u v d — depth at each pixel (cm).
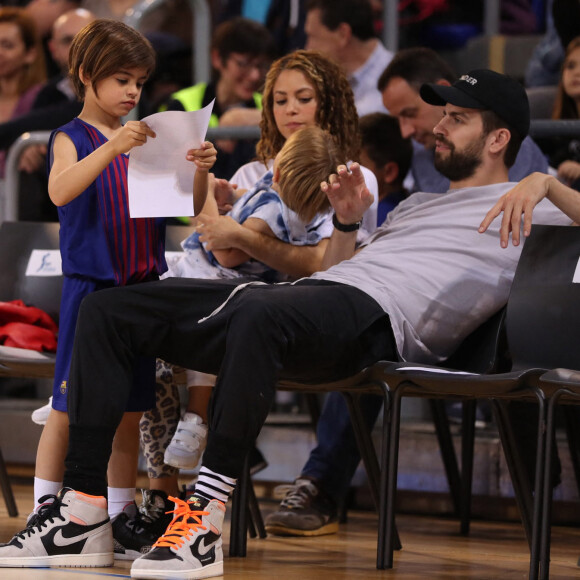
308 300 783
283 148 959
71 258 842
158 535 836
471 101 921
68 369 838
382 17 1705
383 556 812
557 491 1145
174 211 798
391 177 1262
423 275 871
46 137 1377
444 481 1200
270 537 1012
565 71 1274
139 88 867
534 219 888
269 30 1833
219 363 793
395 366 804
